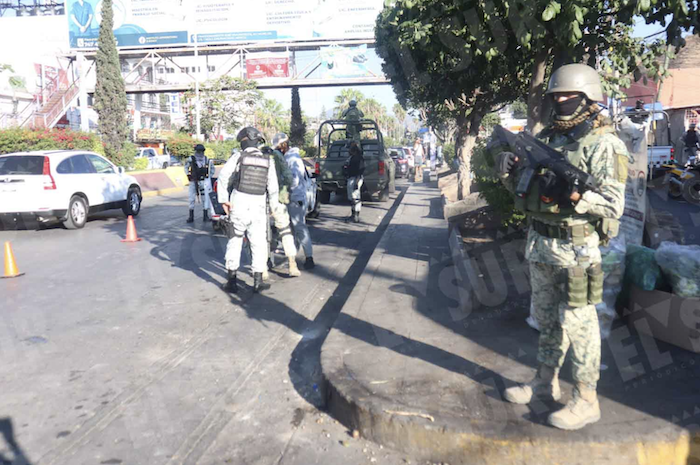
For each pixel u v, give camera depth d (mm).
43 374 4242
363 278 6059
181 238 10234
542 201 2820
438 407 3125
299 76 41844
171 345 4828
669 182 13859
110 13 30625
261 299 6199
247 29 40688
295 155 7422
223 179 6332
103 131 30641
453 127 19391
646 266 4047
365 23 40062
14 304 6094
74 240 10203
